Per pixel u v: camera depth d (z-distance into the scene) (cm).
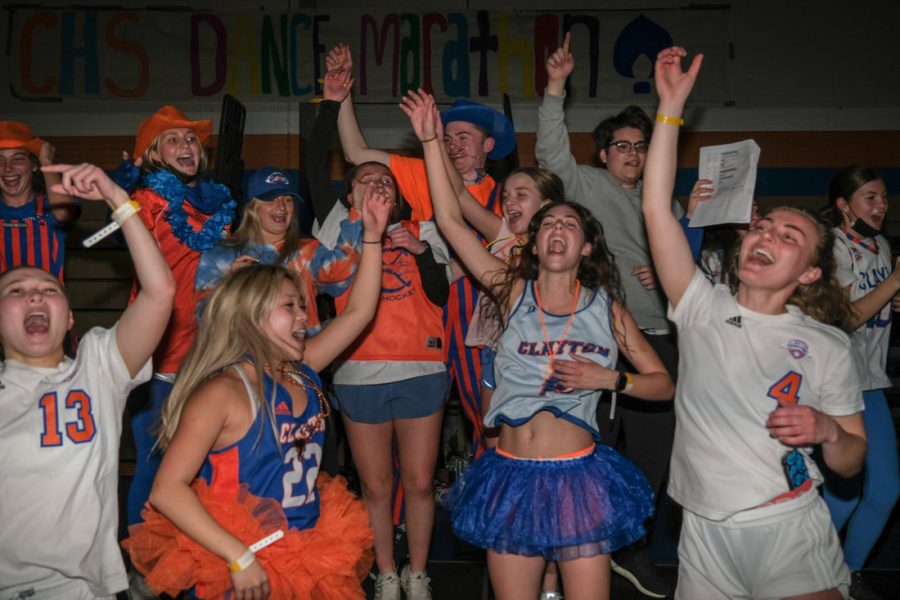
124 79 770
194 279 421
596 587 312
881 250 448
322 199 452
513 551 311
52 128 773
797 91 784
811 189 789
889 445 421
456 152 476
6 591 268
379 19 768
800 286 309
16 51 768
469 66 769
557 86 453
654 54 769
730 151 326
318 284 431
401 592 432
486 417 332
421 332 418
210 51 771
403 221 443
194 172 451
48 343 281
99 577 279
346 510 295
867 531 420
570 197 459
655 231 302
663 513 578
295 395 291
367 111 774
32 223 488
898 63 782
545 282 341
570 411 320
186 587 265
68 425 277
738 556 286
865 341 428
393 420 421
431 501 420
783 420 266
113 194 272
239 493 271
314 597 280
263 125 774
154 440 408
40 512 271
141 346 286
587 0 771
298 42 770
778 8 781
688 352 301
